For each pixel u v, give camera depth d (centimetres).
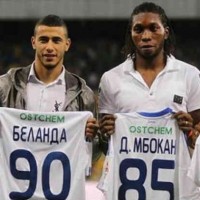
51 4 2464
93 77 2683
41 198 838
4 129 841
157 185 834
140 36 830
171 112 828
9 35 2688
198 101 848
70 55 2717
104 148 862
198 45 2677
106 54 2712
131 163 836
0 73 2647
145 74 848
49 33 845
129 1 2439
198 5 2439
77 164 837
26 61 2702
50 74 853
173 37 865
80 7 2461
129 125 834
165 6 2439
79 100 855
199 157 798
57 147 841
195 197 825
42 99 849
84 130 834
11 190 841
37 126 842
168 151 833
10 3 2466
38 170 841
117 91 845
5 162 842
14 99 852
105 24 2614
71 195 835
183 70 846
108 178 825
